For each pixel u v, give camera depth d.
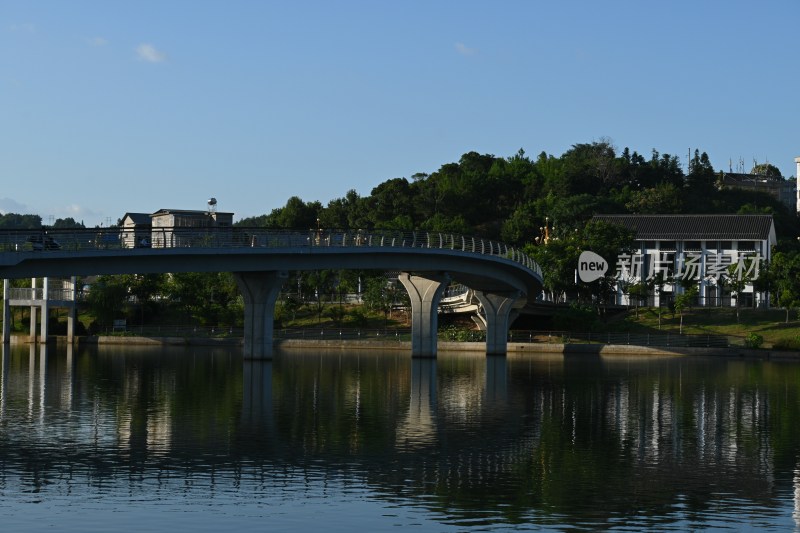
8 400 70.50
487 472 45.25
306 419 61.78
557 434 56.91
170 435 54.72
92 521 36.44
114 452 49.25
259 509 38.28
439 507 38.81
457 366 111.81
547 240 184.25
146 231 86.06
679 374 102.25
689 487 42.56
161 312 174.00
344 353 136.25
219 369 100.88
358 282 187.25
